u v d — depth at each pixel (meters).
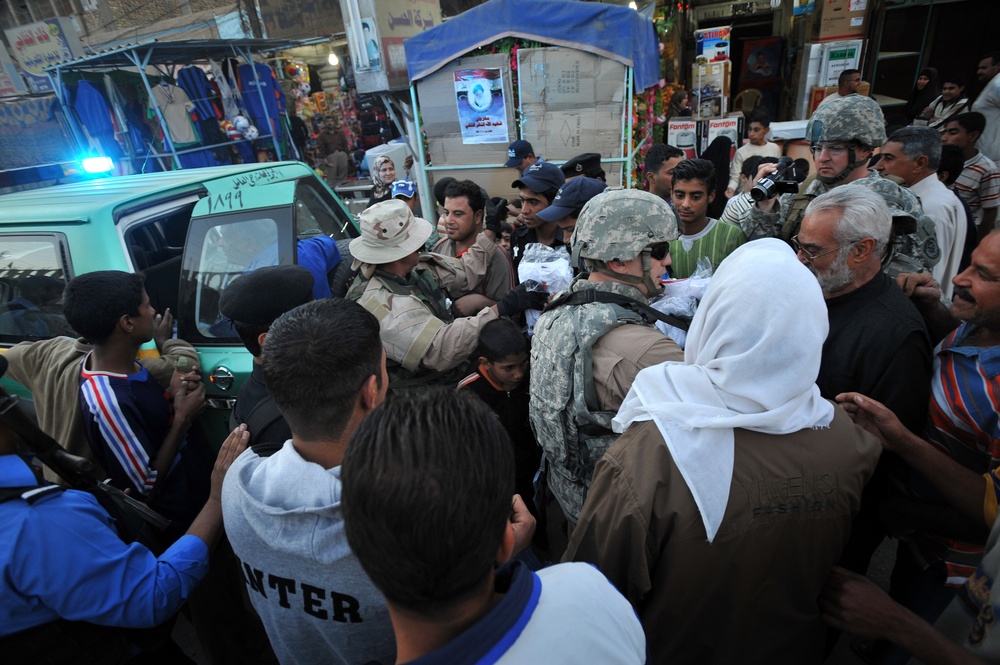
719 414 1.06
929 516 1.43
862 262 1.54
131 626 1.25
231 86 6.95
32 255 2.36
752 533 1.05
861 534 1.73
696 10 10.49
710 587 1.09
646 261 1.54
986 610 0.93
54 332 2.48
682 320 1.62
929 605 1.53
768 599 1.12
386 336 2.09
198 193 2.70
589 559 1.20
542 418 1.58
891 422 1.33
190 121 6.72
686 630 1.15
